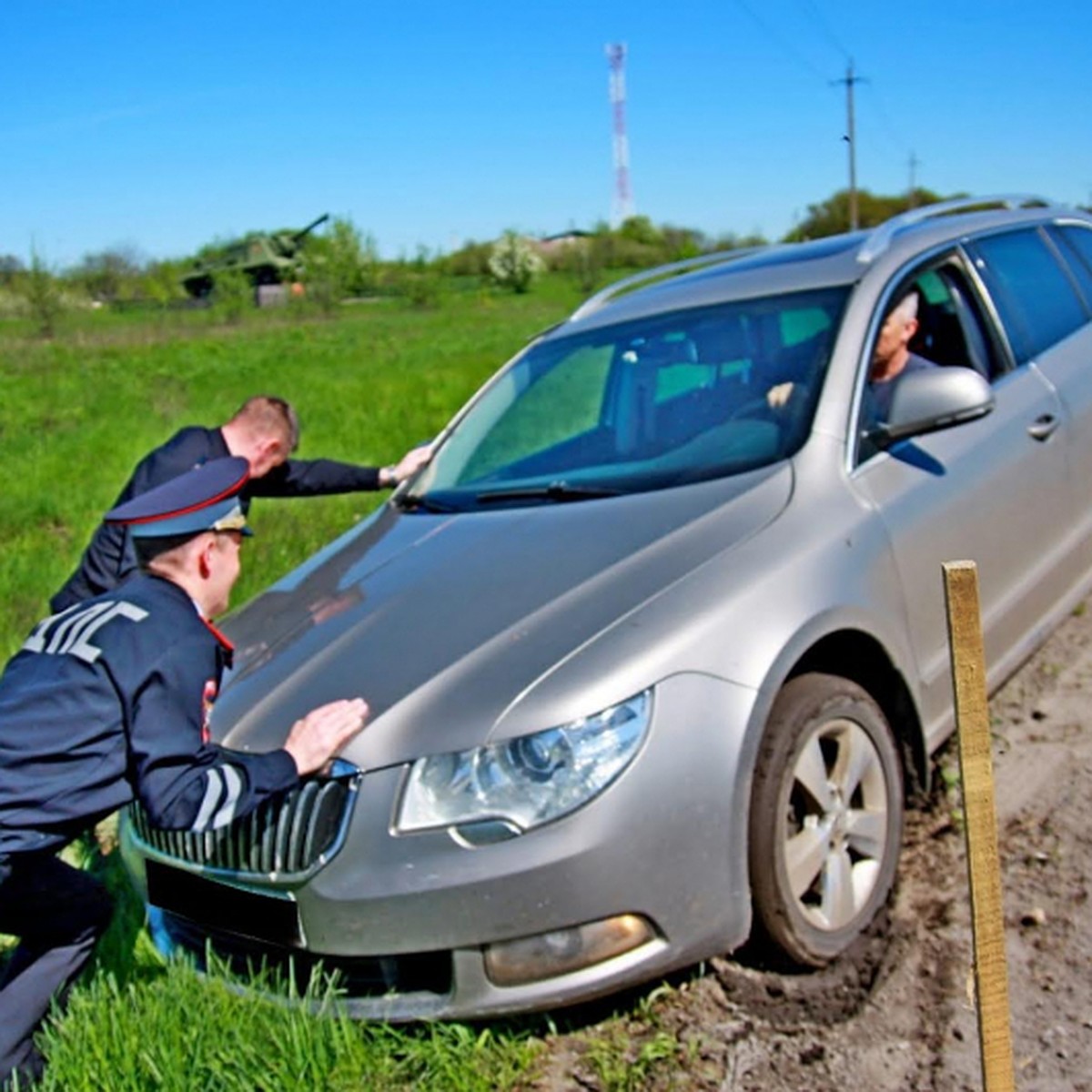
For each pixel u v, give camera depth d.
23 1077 3.34
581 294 69.88
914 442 4.16
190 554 3.14
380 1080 3.09
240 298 57.94
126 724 3.02
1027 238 5.44
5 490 11.63
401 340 36.94
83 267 70.06
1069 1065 2.97
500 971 3.07
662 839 3.07
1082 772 4.35
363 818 3.10
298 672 3.49
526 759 3.03
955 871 3.87
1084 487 4.95
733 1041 3.20
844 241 4.99
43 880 3.30
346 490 5.16
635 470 4.13
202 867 3.36
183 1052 3.14
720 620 3.27
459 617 3.47
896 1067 3.05
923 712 3.90
